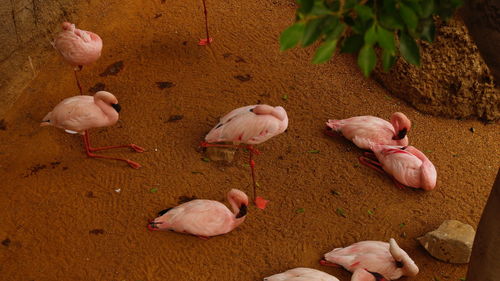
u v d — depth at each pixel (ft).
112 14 33.37
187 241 21.88
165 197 23.52
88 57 25.89
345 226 23.02
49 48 30.40
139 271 20.74
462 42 28.76
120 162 24.98
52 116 23.80
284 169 25.26
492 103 28.68
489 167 26.30
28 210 22.72
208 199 23.58
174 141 26.11
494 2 13.32
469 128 28.73
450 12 11.46
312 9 9.90
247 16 34.09
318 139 26.86
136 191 23.71
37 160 24.85
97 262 20.97
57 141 25.85
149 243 21.70
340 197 24.17
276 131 23.21
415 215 23.70
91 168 24.62
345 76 30.63
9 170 24.32
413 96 29.09
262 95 28.99
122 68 30.04
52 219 22.41
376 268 20.25
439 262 21.83
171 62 30.53
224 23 33.42
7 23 27.07
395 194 24.54
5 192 23.36
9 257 21.03
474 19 14.16
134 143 25.93
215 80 29.63
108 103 23.89
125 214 22.75
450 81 28.71
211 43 31.89
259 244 22.06
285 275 19.65
